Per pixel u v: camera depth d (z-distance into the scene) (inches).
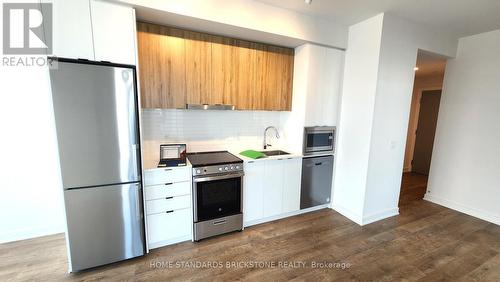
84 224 76.6
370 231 110.0
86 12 70.1
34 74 89.9
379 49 103.5
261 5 95.0
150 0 76.4
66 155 71.2
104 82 72.6
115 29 73.8
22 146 91.8
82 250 77.5
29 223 96.7
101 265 81.8
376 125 110.5
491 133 120.3
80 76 69.6
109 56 74.0
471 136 128.2
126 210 82.0
